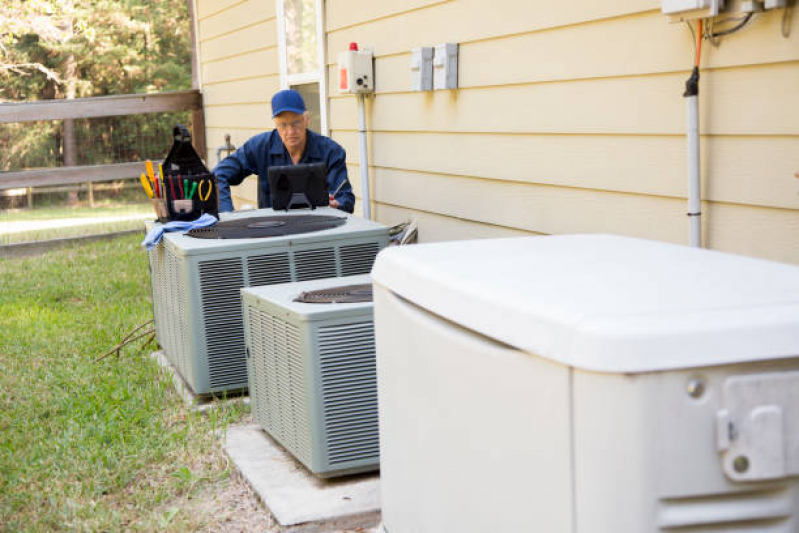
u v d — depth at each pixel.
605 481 1.18
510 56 3.90
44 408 4.05
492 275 1.56
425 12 4.61
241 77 8.74
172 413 3.78
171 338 4.25
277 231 3.78
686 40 2.87
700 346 1.16
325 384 2.85
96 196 16.59
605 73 3.28
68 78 25.08
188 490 3.02
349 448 2.90
